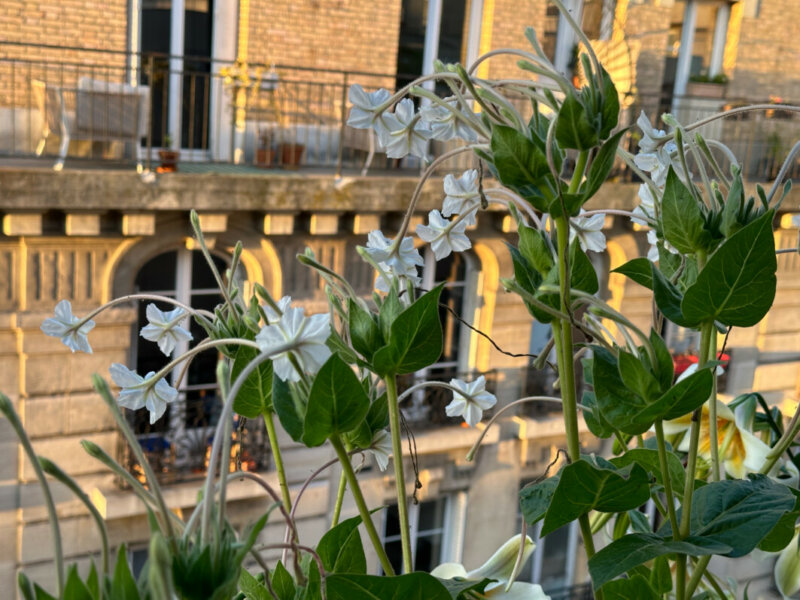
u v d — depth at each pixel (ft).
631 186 33.53
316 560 2.43
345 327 2.82
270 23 32.53
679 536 2.68
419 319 2.61
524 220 2.99
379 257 3.13
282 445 28.91
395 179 29.32
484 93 2.58
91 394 27.91
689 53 40.45
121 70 30.94
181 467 28.86
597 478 2.53
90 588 1.87
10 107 29.22
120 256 27.43
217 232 28.04
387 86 34.86
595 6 36.70
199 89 33.09
